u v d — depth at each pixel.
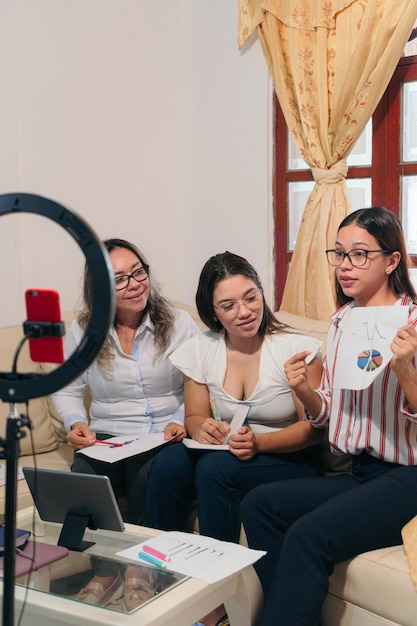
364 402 2.03
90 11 3.18
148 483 2.26
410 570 1.70
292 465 2.20
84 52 3.18
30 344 1.21
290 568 1.80
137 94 3.36
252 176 3.30
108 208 3.31
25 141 3.03
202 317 2.38
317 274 2.99
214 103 3.38
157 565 1.66
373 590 1.77
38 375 1.17
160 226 3.49
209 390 2.39
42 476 1.76
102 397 2.58
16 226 3.01
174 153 3.51
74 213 1.14
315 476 2.22
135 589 1.58
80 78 3.17
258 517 2.00
